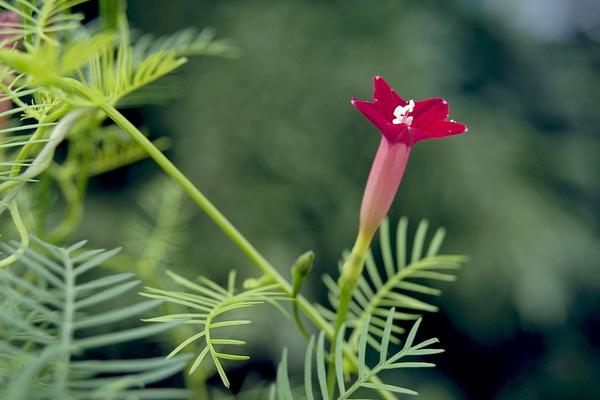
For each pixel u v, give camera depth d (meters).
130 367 0.20
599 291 1.45
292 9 1.39
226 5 1.40
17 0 0.30
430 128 0.33
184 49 0.37
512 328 1.39
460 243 1.34
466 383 1.46
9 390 0.20
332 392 0.33
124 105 0.38
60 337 0.22
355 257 0.33
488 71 1.57
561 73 1.65
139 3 1.36
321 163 1.28
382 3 1.48
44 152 0.30
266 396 0.43
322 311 0.35
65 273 0.26
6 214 0.36
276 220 1.24
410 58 1.38
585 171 1.53
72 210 0.38
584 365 1.49
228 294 0.32
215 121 1.28
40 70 0.27
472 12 1.61
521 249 1.34
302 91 1.31
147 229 0.42
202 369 0.40
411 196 1.35
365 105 0.33
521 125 1.52
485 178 1.36
